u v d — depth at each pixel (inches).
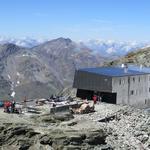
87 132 2349.9
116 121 2977.4
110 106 3462.1
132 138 2576.3
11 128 2289.6
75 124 2647.6
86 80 3853.3
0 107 3063.5
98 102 3646.7
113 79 3686.0
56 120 2677.2
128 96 3902.6
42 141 2224.4
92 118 2910.9
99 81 3764.8
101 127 2628.0
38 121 2603.3
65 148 2171.5
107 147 2313.0
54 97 3663.9
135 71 4252.0
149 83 4242.1
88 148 2242.9
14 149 2183.8
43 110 3029.0
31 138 2261.3
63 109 3034.0
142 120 3125.0
